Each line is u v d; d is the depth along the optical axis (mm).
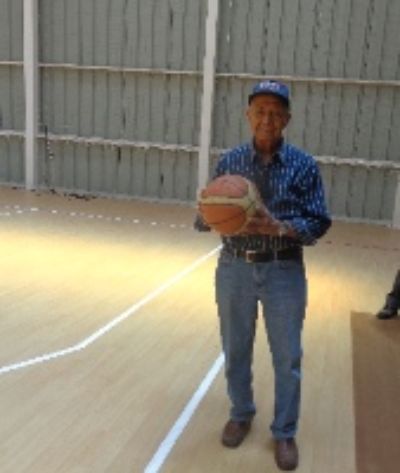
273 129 2678
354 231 11242
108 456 3119
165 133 12914
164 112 12805
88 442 3248
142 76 12711
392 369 4543
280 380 2998
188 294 6363
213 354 4672
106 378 4105
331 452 3289
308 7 11648
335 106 11883
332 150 12070
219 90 12438
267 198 2777
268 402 3852
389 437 3498
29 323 5145
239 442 3273
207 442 3307
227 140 12664
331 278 7551
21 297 5902
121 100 12945
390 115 11641
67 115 13320
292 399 3010
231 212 2584
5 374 4055
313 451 3285
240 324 3006
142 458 3113
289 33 11852
